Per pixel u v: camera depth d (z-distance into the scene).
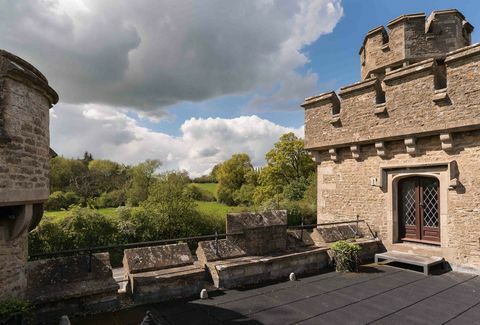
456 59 7.64
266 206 22.02
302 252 8.21
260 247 7.98
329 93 10.66
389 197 9.43
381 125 9.23
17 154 4.74
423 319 5.38
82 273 5.67
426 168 8.57
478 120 7.25
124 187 34.41
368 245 9.33
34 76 4.96
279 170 32.59
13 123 4.67
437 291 6.67
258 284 7.21
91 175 40.38
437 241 8.59
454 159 7.98
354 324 5.21
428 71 8.21
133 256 6.46
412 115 8.52
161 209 17.80
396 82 8.91
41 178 5.37
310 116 11.41
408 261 8.07
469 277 7.48
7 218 5.00
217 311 5.72
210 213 19.78
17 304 4.54
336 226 9.80
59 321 5.10
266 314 5.60
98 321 5.26
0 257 4.85
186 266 6.76
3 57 4.51
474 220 7.61
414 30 11.34
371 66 12.53
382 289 6.85
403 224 9.41
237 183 43.06
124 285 7.14
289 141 32.81
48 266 5.57
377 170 9.70
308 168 32.66
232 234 7.59
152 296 6.07
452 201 8.02
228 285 6.94
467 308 5.80
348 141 10.10
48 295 5.09
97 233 15.07
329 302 6.14
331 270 8.38
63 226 14.52
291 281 7.45
